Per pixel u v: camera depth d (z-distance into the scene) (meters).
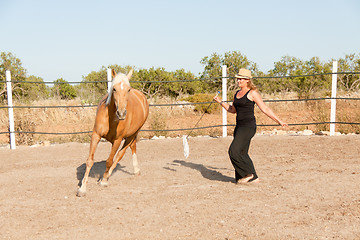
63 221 4.10
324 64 28.75
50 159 8.12
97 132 5.14
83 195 5.09
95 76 29.39
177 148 9.21
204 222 4.00
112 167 5.79
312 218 4.05
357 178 5.75
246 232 3.70
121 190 5.45
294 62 33.19
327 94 21.47
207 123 14.68
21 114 11.58
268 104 18.66
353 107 17.27
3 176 6.46
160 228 3.85
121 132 5.37
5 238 3.62
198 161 7.62
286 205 4.54
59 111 16.55
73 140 11.07
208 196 5.01
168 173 6.58
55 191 5.41
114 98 4.77
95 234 3.71
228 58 28.42
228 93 20.05
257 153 8.28
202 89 29.97
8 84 9.66
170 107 17.78
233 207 4.50
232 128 13.27
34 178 6.28
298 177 5.96
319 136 10.10
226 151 8.68
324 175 6.02
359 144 8.74
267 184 5.60
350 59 27.39
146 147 9.41
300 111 17.67
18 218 4.20
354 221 3.92
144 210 4.46
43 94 28.44
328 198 4.77
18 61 26.86
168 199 4.91
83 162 7.69
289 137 10.18
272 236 3.58
